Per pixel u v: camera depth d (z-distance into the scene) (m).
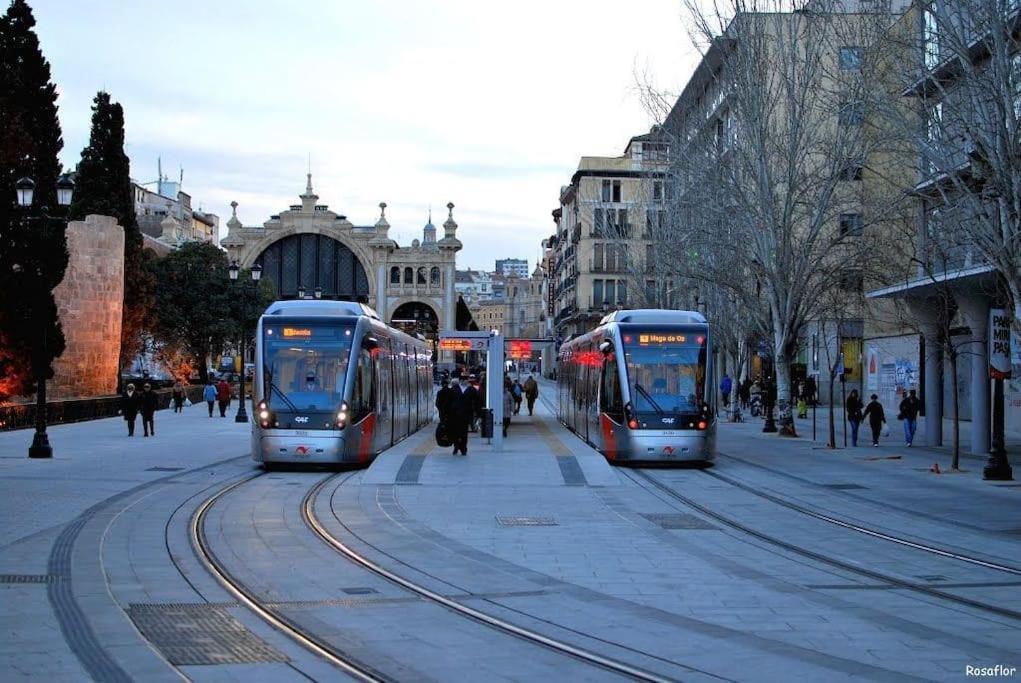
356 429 26.50
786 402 41.69
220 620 10.30
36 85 46.81
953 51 24.97
